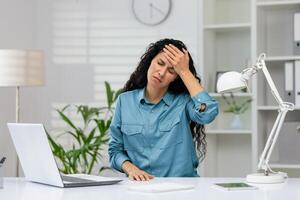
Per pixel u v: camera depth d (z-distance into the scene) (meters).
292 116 4.41
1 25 4.78
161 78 2.68
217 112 2.62
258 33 4.22
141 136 2.76
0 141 4.77
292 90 4.14
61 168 5.14
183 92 2.81
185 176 2.77
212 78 4.56
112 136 2.85
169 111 2.76
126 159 2.76
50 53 5.22
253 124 4.17
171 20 4.88
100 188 2.20
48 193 2.07
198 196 1.94
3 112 4.82
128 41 5.02
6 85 4.23
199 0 4.33
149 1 4.94
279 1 4.18
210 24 4.53
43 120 5.23
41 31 5.25
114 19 5.06
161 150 2.74
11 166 4.96
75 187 2.24
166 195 1.97
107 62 5.08
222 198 1.89
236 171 4.64
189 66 2.82
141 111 2.79
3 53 4.24
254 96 4.16
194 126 2.85
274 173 2.41
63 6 5.20
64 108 4.93
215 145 4.62
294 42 4.18
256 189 2.12
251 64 4.23
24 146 2.35
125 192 2.07
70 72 5.18
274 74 4.48
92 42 5.12
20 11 5.04
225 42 4.64
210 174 4.49
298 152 4.14
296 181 2.38
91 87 5.12
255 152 4.15
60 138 5.18
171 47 2.66
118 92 4.53
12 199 1.93
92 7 5.12
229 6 4.66
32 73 4.32
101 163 5.06
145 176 2.52
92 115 4.82
